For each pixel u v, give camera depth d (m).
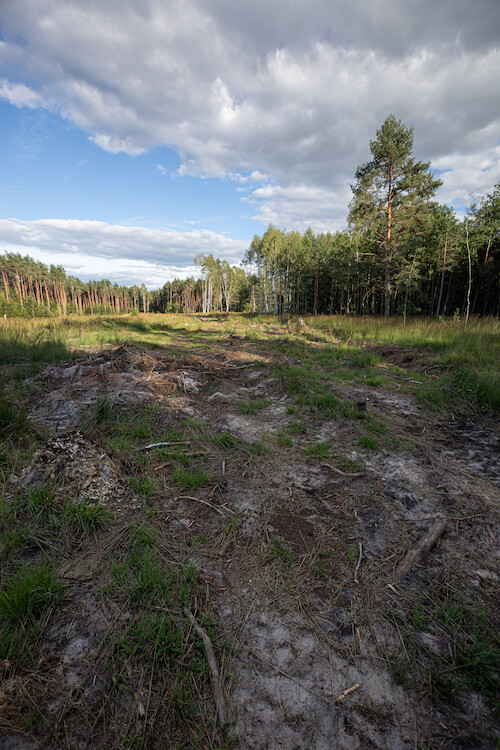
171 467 3.61
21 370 7.61
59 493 2.83
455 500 3.00
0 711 1.51
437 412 5.15
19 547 2.41
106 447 3.52
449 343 9.80
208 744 1.44
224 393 6.16
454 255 23.95
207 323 26.06
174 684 1.63
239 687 1.65
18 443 3.85
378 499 3.06
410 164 22.33
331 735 1.48
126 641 1.81
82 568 2.29
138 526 2.68
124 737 1.45
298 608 2.06
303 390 5.93
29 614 1.91
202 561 2.39
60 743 1.43
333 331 15.45
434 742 1.45
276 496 3.14
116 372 6.88
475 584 2.19
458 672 1.71
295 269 39.78
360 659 1.78
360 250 30.20
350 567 2.37
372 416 4.87
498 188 22.42
